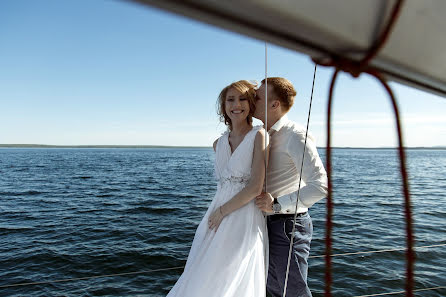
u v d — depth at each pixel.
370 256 6.82
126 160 70.69
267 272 1.89
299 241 1.95
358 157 88.56
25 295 5.82
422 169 44.75
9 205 16.30
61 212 14.13
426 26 0.44
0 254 8.09
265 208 1.84
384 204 14.77
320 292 5.35
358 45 0.42
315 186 1.78
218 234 1.82
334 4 0.37
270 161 2.02
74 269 7.05
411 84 0.54
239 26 0.34
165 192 20.42
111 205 15.72
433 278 5.77
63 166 49.91
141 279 6.38
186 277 1.84
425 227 10.03
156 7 0.29
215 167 2.11
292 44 0.40
